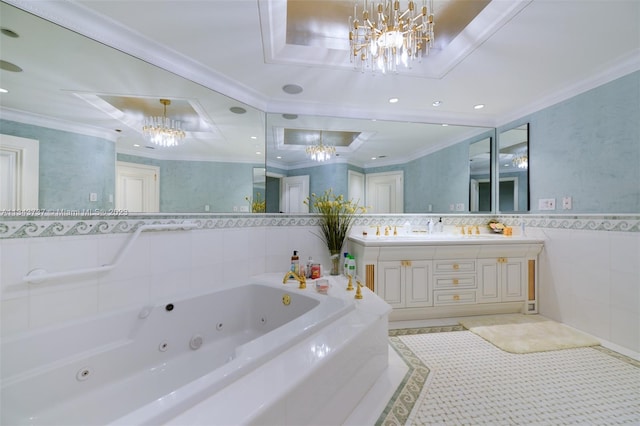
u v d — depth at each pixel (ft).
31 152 4.47
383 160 9.00
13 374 3.68
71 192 4.82
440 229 9.41
